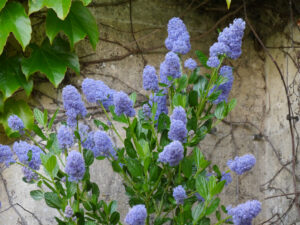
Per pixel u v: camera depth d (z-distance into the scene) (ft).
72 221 2.68
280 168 4.01
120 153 2.85
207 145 4.16
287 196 3.83
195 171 2.98
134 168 2.80
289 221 3.77
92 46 3.74
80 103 2.75
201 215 2.64
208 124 3.05
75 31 3.67
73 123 2.77
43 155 2.71
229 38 2.89
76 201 2.81
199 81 3.10
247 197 4.17
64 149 2.70
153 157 2.89
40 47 3.80
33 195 2.78
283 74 4.09
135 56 4.17
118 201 3.86
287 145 3.94
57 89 3.96
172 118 2.59
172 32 3.04
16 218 3.74
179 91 2.99
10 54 3.84
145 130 3.01
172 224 2.97
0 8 3.41
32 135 3.86
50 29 3.61
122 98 2.61
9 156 2.67
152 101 2.96
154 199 2.96
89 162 2.79
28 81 3.74
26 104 3.82
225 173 2.96
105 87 2.90
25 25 3.49
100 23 4.12
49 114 3.91
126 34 4.18
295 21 3.93
